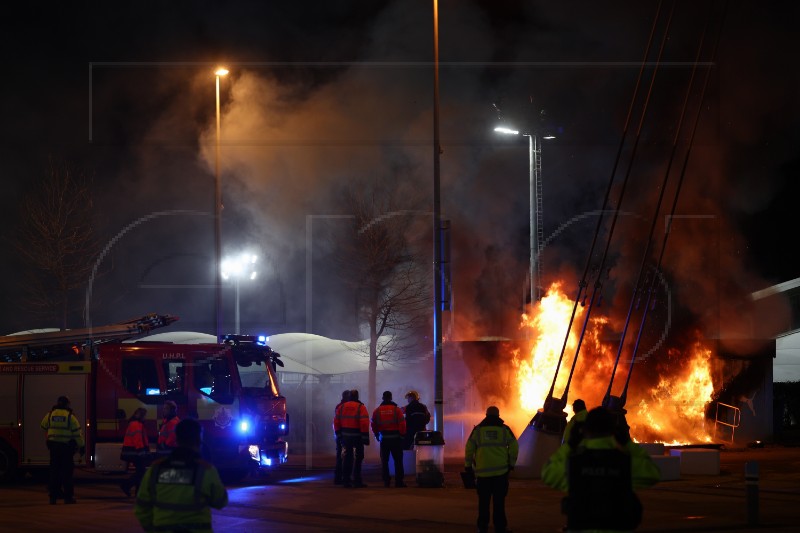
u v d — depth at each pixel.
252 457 19.56
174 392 19.45
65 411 16.48
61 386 19.67
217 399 19.50
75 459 19.39
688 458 20.02
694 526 13.12
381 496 16.95
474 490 17.80
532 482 19.05
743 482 18.75
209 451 19.28
